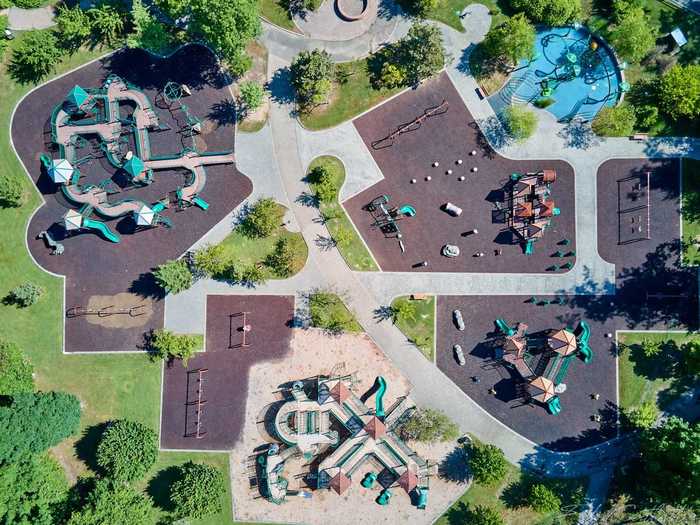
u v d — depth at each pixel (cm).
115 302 6344
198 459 6281
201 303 6312
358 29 6294
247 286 6300
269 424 6269
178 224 6347
